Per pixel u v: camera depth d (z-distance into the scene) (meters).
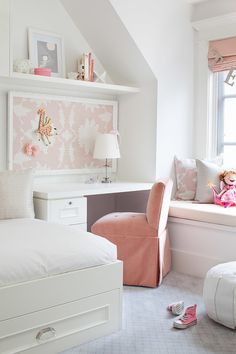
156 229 3.34
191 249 3.72
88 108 4.02
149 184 3.88
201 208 3.67
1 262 2.11
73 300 2.36
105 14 3.64
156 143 3.99
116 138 4.05
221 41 4.11
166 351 2.33
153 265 3.35
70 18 3.88
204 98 4.29
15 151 3.51
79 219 3.36
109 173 4.26
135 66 3.95
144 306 2.97
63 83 3.47
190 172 4.11
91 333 2.45
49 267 2.25
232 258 3.46
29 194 3.11
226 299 2.57
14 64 3.36
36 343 2.22
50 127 3.71
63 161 3.85
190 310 2.70
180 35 4.14
